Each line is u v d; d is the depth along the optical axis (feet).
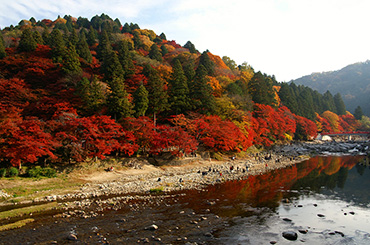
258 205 65.92
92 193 75.77
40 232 45.75
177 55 328.90
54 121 105.19
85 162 106.32
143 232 46.42
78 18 421.18
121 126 120.37
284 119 254.68
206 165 135.23
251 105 211.41
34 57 193.77
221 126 154.10
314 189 86.02
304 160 169.48
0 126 81.61
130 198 70.95
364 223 53.93
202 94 178.91
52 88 167.43
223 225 50.93
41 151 85.71
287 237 45.29
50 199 69.10
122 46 222.69
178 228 48.73
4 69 185.06
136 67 223.92
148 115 168.86
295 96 367.45
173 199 70.64
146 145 129.80
